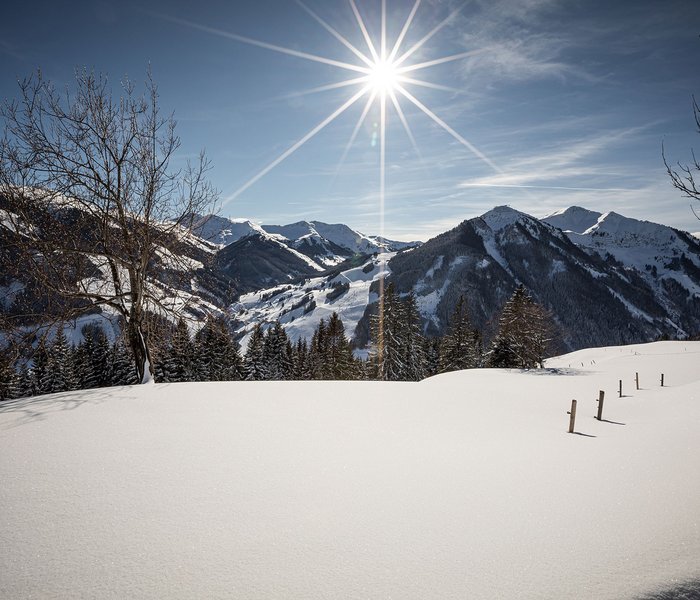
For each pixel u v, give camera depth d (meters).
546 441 8.11
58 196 10.88
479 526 4.19
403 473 5.58
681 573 3.45
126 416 7.61
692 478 5.79
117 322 12.87
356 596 3.01
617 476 5.92
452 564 3.47
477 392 14.65
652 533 4.15
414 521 4.22
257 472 5.30
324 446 6.50
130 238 11.69
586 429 9.78
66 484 4.70
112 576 3.14
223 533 3.81
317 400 10.11
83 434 6.48
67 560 3.32
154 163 12.03
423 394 12.66
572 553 3.73
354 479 5.25
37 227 10.59
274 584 3.12
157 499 4.43
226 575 3.20
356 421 8.30
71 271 11.14
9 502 4.24
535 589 3.17
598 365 32.78
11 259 9.74
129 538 3.67
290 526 3.99
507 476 5.75
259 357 54.75
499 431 8.68
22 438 6.20
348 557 3.52
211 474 5.15
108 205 11.55
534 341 43.19
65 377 45.06
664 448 7.47
